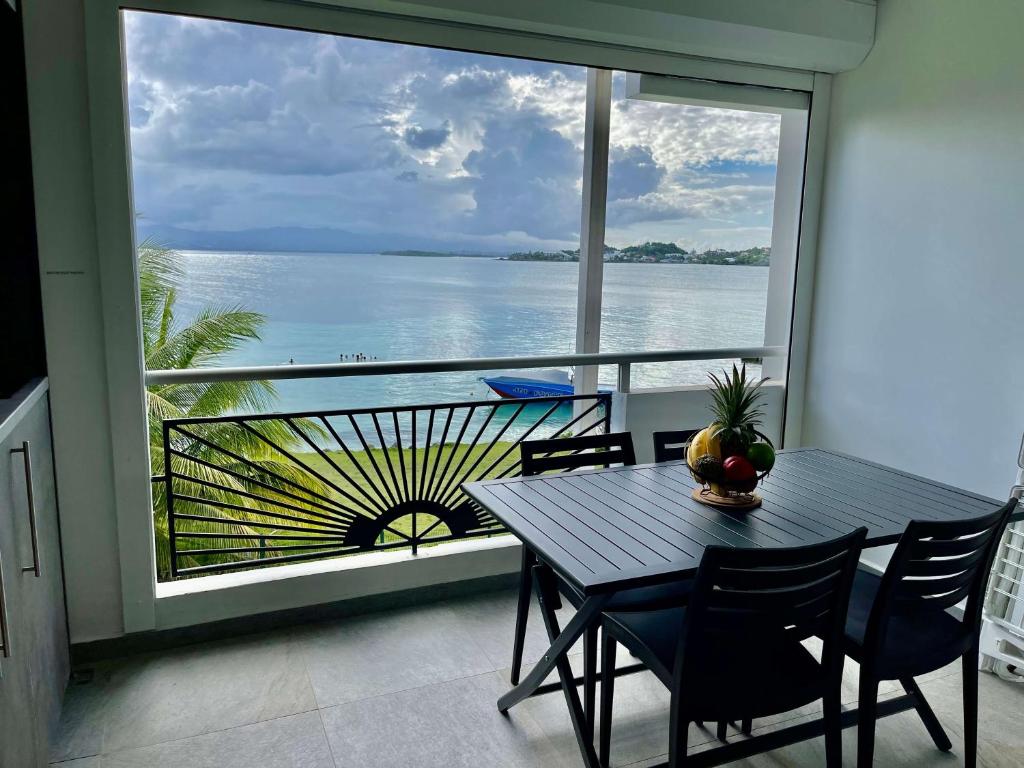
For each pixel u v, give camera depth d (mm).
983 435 2652
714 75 3080
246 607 2605
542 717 2158
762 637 1562
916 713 2225
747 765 1964
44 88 2111
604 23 2689
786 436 3570
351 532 2869
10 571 1552
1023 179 2463
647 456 3324
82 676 2332
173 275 5949
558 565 1564
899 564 1610
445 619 2766
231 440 5359
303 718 2127
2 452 1537
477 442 3018
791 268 3479
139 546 2420
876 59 3051
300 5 2402
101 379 2299
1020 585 2395
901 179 2951
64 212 2186
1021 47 2445
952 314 2754
